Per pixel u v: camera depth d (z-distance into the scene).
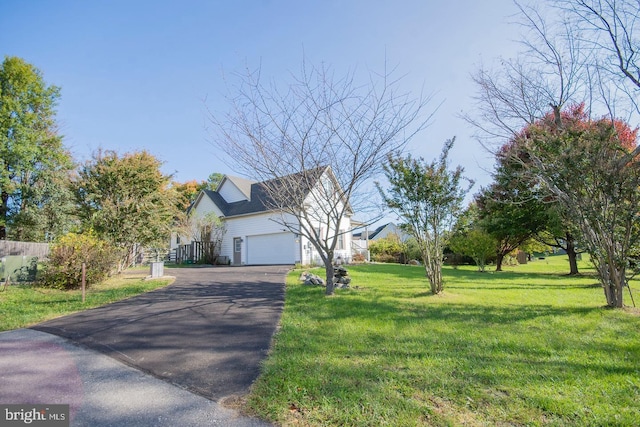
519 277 14.29
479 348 4.31
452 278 13.37
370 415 2.72
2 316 6.39
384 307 6.86
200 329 5.38
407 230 9.00
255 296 8.38
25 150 20.09
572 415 2.69
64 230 22.95
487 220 18.75
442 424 2.58
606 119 6.80
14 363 4.00
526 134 8.23
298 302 7.45
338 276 10.35
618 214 6.39
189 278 12.44
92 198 12.24
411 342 4.57
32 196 22.09
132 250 13.80
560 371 3.55
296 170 8.27
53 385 3.37
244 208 23.84
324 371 3.59
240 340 4.79
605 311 6.36
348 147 8.05
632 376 3.39
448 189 8.70
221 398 3.06
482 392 3.08
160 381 3.45
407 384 3.26
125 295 8.68
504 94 8.17
